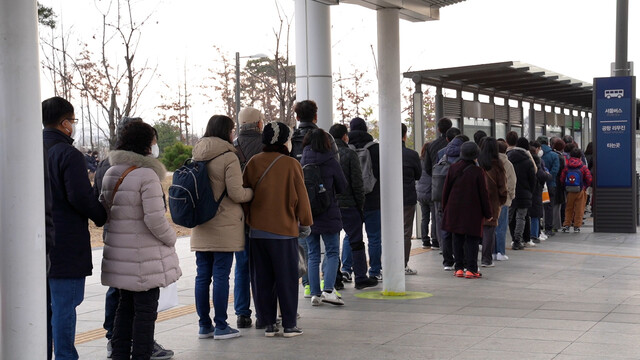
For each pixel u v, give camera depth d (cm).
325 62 1095
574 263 1185
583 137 2880
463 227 1027
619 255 1284
